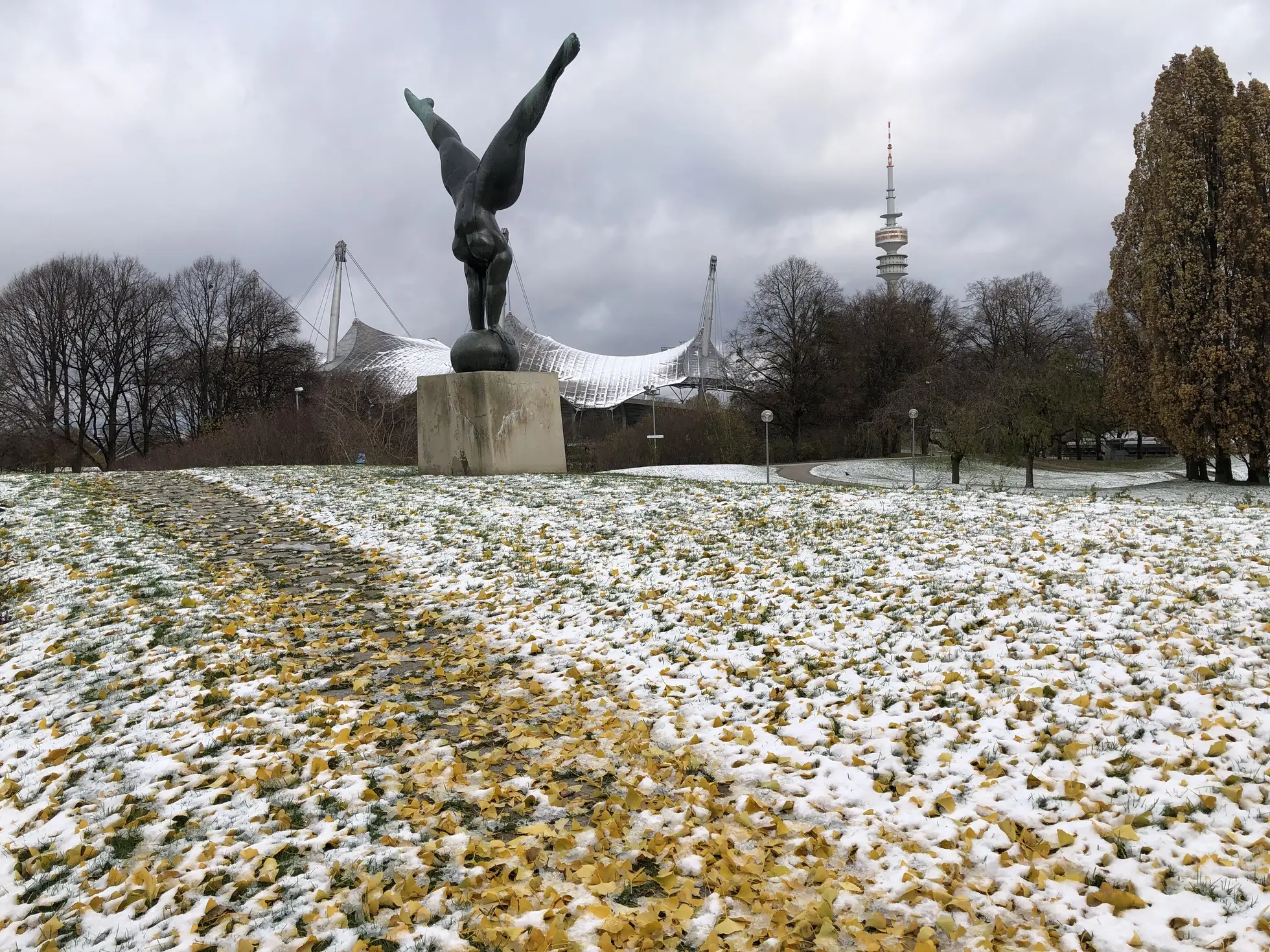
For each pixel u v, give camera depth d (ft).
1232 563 29.58
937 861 14.58
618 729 21.11
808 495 53.31
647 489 59.52
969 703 20.84
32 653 27.68
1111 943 12.26
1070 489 140.77
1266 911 12.31
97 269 189.47
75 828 16.56
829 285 229.25
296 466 90.07
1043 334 234.79
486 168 71.77
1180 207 112.47
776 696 22.47
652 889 14.14
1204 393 111.34
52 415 184.34
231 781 18.12
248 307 215.31
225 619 30.45
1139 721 18.92
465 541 43.91
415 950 12.40
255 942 12.71
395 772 18.51
